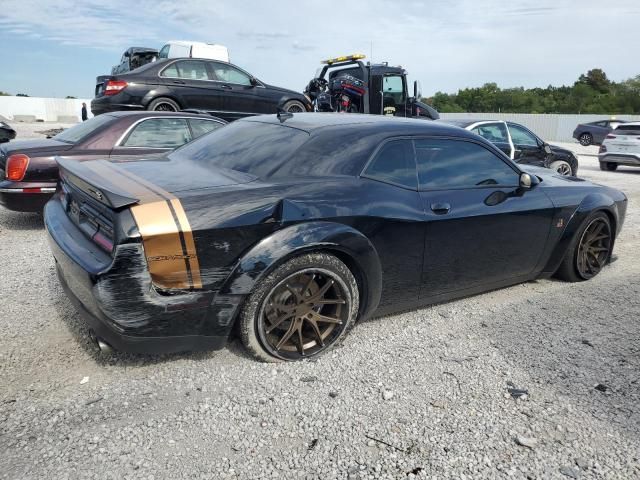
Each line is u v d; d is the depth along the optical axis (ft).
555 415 8.57
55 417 8.01
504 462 7.43
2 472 6.83
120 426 7.88
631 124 51.29
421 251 11.24
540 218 13.47
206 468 7.09
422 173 11.53
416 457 7.46
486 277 12.83
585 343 11.27
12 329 10.85
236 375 9.41
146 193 8.67
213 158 11.45
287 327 9.96
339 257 10.19
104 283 8.02
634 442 7.97
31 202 18.43
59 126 93.97
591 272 15.47
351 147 10.80
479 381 9.55
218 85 34.78
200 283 8.58
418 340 11.16
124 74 32.07
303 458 7.36
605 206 14.88
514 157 30.55
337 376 9.55
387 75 42.73
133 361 9.72
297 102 38.70
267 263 8.99
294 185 9.77
